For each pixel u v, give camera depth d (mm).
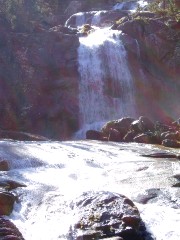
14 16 25422
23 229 7164
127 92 25312
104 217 7020
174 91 25375
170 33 26031
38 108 23016
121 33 26359
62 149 13453
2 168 10695
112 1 37312
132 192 8852
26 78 23344
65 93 23812
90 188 9164
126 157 12906
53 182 9672
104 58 25609
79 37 26844
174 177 9938
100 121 24047
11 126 21781
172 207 8047
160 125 18656
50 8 35438
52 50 24688
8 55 23453
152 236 6832
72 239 6777
